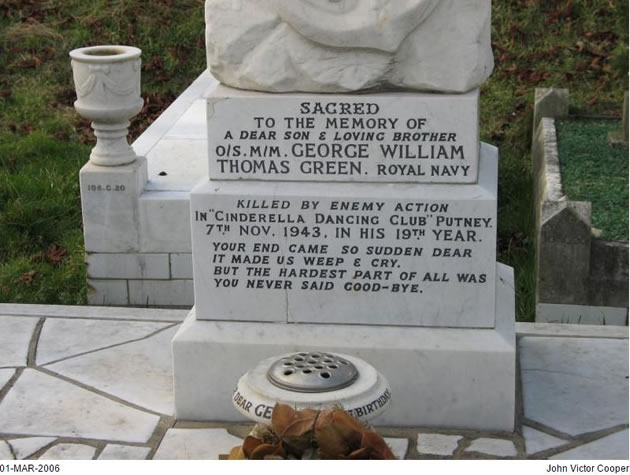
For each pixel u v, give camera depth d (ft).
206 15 7.19
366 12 6.94
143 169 9.73
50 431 7.34
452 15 6.98
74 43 15.66
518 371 8.00
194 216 7.30
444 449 7.10
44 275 10.26
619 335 8.53
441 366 7.26
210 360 7.41
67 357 8.30
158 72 15.20
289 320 7.41
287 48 7.07
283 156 7.21
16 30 15.85
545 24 15.52
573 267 9.02
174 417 7.53
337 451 5.56
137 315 9.01
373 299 7.32
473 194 7.10
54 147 13.12
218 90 7.23
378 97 7.05
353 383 6.08
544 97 13.21
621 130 12.51
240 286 7.40
